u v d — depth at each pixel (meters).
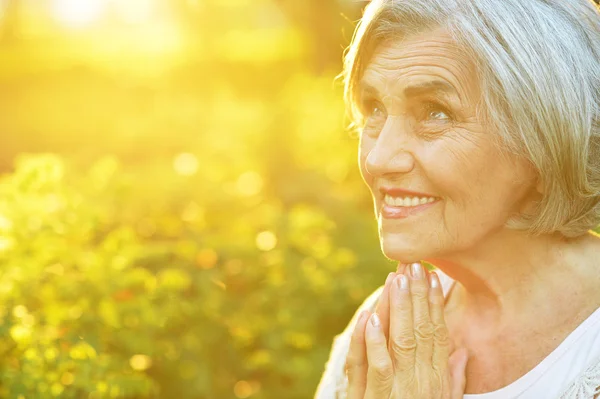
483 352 1.39
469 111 1.22
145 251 2.84
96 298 2.48
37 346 2.13
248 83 14.78
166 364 2.75
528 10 1.20
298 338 3.19
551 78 1.18
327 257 3.38
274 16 18.20
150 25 20.27
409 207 1.29
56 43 23.05
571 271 1.34
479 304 1.43
